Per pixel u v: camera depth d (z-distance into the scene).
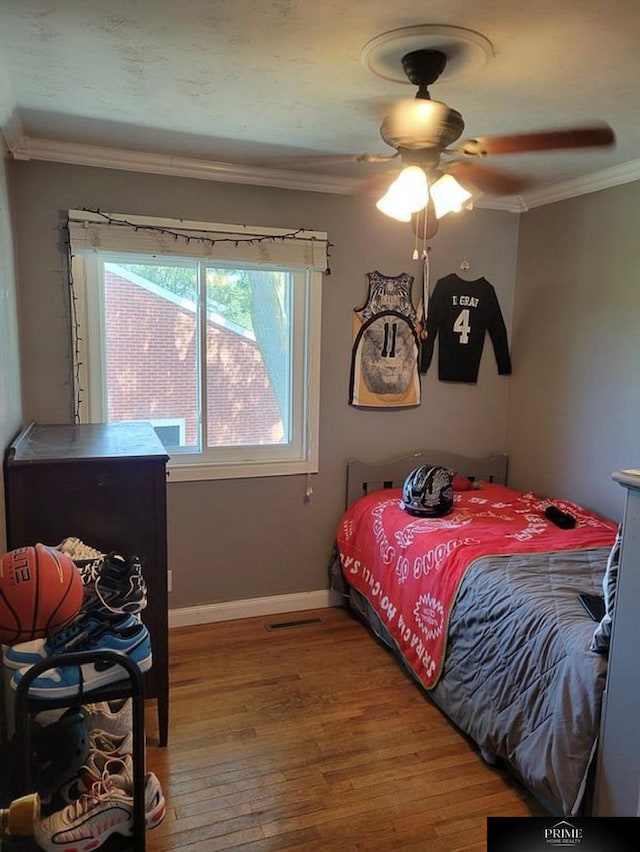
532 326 3.48
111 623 1.53
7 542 1.97
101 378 2.89
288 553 3.31
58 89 2.05
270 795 1.95
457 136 1.86
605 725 1.62
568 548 2.45
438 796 1.95
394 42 1.68
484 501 3.15
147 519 2.09
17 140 2.48
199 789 1.96
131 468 2.05
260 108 2.19
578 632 1.79
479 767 2.09
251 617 3.26
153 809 1.51
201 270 2.99
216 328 3.07
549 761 1.74
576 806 1.66
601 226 2.99
